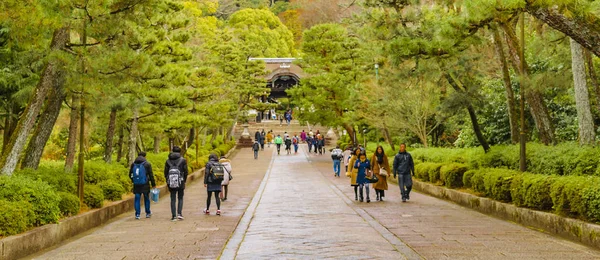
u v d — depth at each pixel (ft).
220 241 36.50
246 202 63.72
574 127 79.71
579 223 34.09
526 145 56.54
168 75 71.51
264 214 52.16
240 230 41.83
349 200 64.64
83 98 47.50
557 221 37.04
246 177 104.01
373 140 168.14
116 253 32.60
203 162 123.54
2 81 57.36
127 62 44.70
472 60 66.18
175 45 74.49
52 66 45.19
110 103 53.42
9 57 59.16
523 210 42.73
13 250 30.35
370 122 114.62
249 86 182.60
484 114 93.40
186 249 33.63
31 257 31.83
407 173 62.64
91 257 31.50
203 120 102.22
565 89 69.97
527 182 42.42
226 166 65.26
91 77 44.42
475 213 51.16
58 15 38.09
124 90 57.82
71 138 58.08
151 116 98.32
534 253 30.83
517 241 34.94
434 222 44.68
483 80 90.68
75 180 48.78
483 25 42.16
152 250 33.42
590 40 35.81
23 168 50.75
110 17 43.78
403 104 99.91
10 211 32.12
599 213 32.73
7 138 66.90
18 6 36.52
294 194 73.15
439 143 123.44
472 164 63.46
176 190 48.49
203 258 30.78
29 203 35.01
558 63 66.95
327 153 180.86
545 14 36.04
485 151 67.41
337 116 143.95
